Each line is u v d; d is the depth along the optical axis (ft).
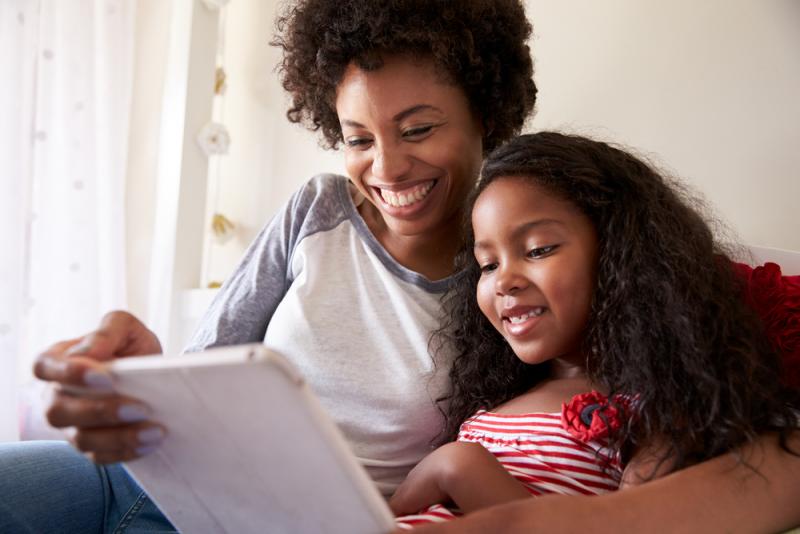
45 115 6.49
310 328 3.30
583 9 4.59
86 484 2.98
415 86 3.02
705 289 2.60
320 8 3.26
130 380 1.63
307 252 3.49
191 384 1.54
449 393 3.22
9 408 5.92
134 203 7.29
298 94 3.75
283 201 6.82
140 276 7.25
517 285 2.69
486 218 2.78
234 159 7.26
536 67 4.81
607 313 2.68
